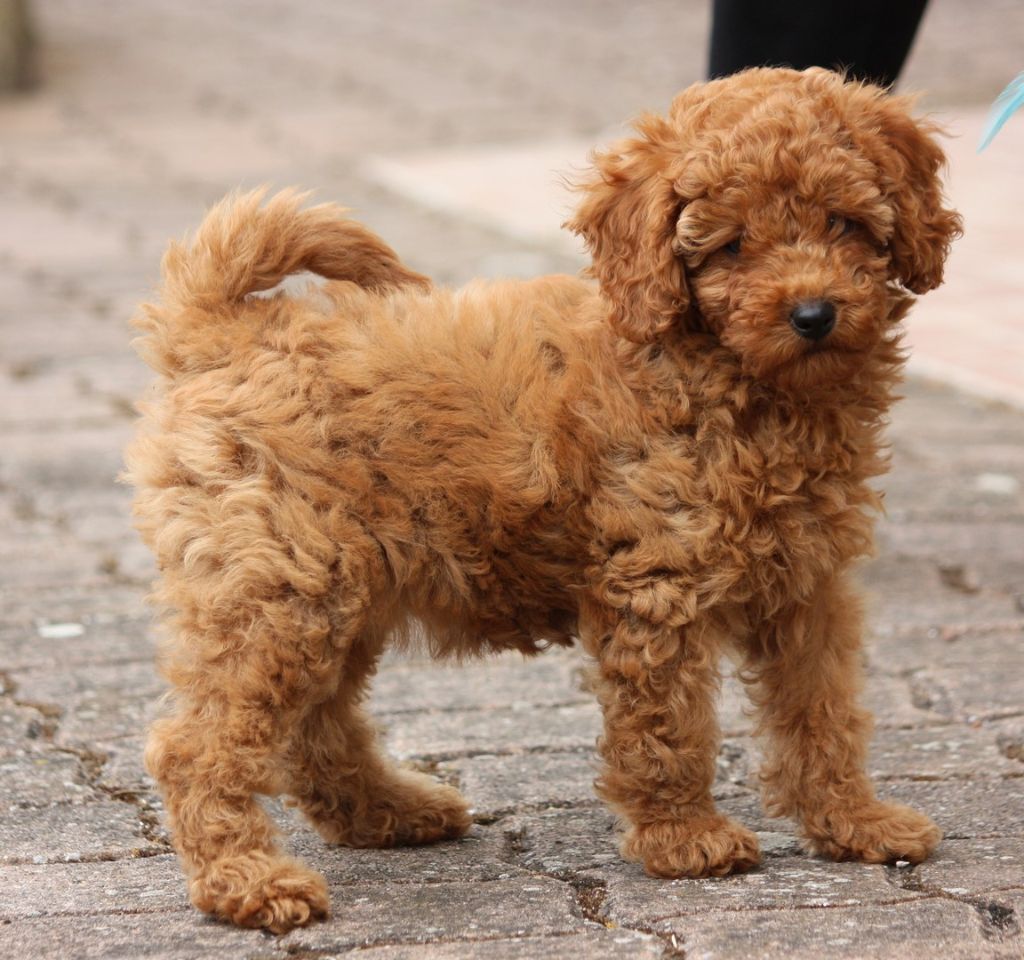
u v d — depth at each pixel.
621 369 3.88
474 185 13.83
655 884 3.75
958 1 23.12
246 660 3.63
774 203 3.76
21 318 10.34
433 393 3.81
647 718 3.80
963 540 6.75
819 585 3.95
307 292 4.09
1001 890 3.56
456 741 4.94
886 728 4.92
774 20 5.68
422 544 3.82
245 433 3.73
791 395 3.79
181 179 14.64
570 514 3.80
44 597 6.20
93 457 7.83
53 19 24.70
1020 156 13.73
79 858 4.05
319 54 21.80
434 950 3.31
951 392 8.85
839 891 3.61
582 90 18.28
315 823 4.29
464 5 26.27
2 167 15.44
